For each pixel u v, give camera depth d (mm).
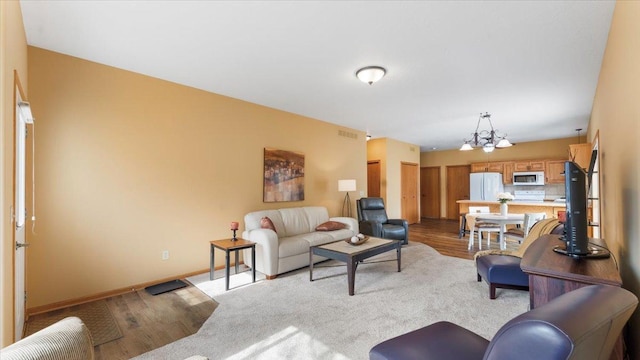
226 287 3207
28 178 2643
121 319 2531
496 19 2297
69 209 2873
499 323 2428
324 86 3811
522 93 4086
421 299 2938
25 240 2527
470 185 8594
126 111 3248
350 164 6352
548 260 1812
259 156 4582
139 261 3305
